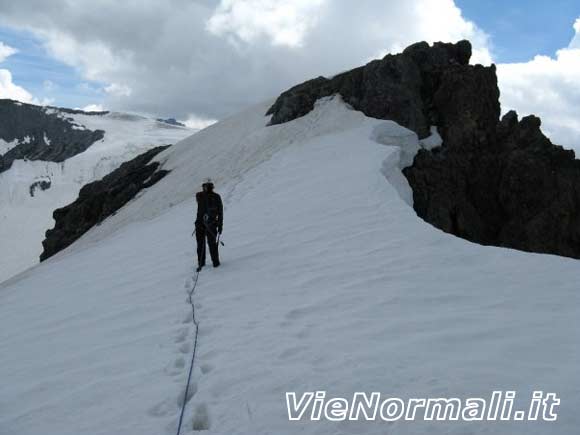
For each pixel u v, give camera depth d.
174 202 27.95
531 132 26.12
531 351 5.47
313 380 5.21
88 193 45.00
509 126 26.36
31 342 8.30
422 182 22.41
